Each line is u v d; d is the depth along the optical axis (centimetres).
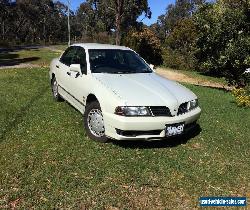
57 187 441
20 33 9288
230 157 580
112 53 708
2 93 918
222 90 1423
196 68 2580
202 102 1023
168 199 437
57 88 830
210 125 755
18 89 984
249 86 1132
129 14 4569
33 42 8831
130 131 545
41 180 455
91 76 636
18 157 519
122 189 450
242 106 1010
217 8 1320
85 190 440
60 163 509
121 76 639
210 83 1912
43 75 1281
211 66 1349
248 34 1256
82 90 648
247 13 1245
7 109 757
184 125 581
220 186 480
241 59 1230
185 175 502
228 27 1259
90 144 588
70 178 466
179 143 627
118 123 537
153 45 2908
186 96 604
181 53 2878
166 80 669
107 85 589
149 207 416
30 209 393
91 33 5878
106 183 461
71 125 677
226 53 1239
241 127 763
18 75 1253
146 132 552
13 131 624
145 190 453
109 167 507
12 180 452
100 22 5297
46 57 2500
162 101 557
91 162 519
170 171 510
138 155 557
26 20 9169
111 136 557
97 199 422
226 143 646
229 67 1298
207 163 548
